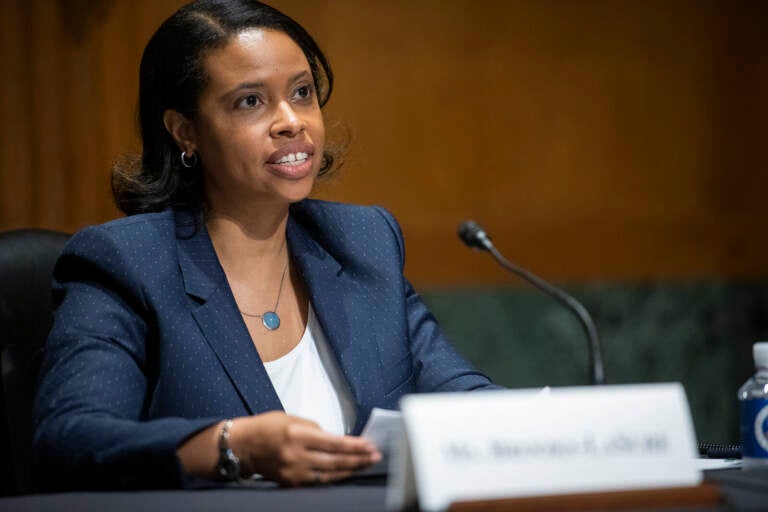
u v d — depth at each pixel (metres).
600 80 18.19
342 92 17.00
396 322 7.98
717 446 7.49
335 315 7.79
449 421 4.67
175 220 7.75
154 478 5.81
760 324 18.69
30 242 8.99
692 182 18.56
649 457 4.87
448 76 17.47
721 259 18.64
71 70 14.64
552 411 4.81
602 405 4.89
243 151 7.54
